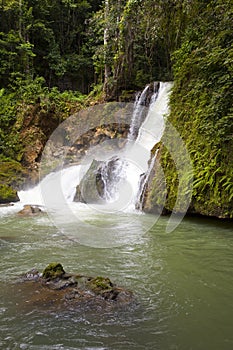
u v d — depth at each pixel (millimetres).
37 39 21250
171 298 3463
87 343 2609
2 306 3193
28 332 2760
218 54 6625
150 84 13242
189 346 2584
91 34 19672
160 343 2619
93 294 3416
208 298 3479
